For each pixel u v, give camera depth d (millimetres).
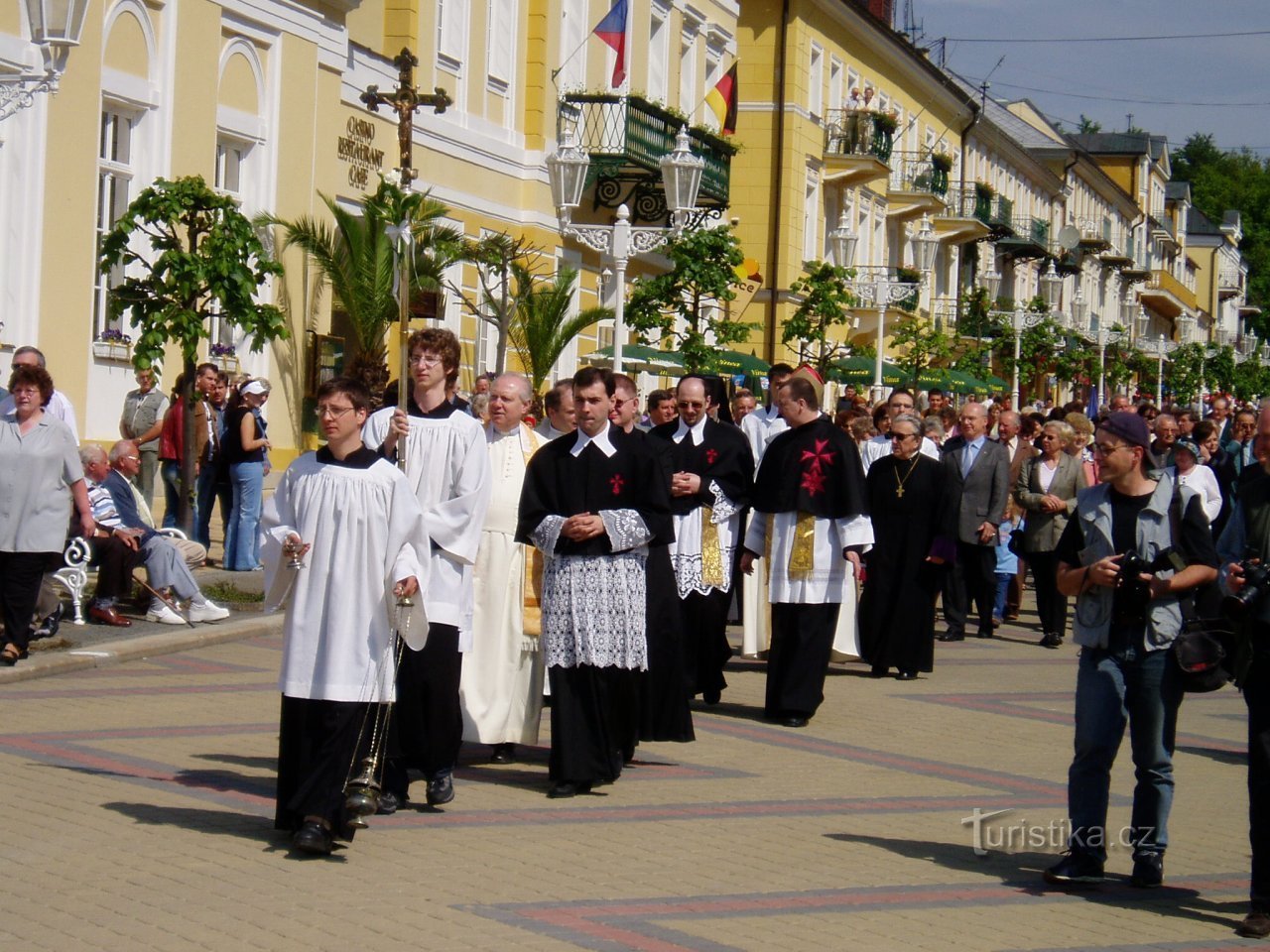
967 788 10555
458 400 9883
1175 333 108750
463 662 10328
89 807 8633
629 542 9680
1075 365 55906
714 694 13367
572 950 6766
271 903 7184
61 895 7133
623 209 20219
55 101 18922
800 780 10562
